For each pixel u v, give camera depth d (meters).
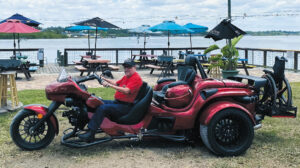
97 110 4.66
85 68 14.20
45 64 19.92
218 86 4.95
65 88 4.54
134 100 4.79
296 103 7.93
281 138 5.40
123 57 21.31
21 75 14.30
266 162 4.38
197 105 4.78
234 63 10.80
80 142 4.99
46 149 4.86
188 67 5.39
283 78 5.32
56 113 6.99
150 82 12.02
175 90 4.92
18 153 4.68
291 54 15.61
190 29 18.98
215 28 10.00
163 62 14.48
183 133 5.00
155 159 4.49
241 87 5.08
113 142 5.24
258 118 5.15
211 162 4.37
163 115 4.81
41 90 9.94
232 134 4.68
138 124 4.84
